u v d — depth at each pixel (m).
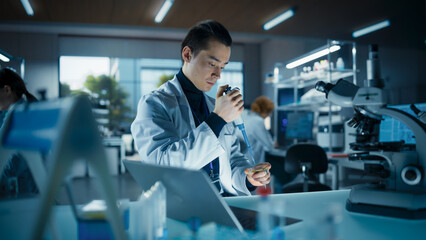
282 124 4.89
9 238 0.60
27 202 0.69
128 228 0.75
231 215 0.68
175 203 0.79
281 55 10.09
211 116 1.16
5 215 0.63
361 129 1.07
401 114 0.91
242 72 11.52
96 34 10.31
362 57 5.49
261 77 11.57
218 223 0.72
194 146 1.10
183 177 0.67
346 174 3.67
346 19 5.59
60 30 9.89
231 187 1.36
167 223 0.81
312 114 4.09
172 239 0.69
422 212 0.82
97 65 13.58
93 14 5.32
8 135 0.63
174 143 1.15
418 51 5.41
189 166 1.12
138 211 0.59
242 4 4.98
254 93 11.59
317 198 1.06
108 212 0.50
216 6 5.02
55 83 10.09
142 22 5.73
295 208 0.93
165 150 1.15
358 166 2.67
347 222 0.80
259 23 5.88
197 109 1.49
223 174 1.33
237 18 5.63
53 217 0.62
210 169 1.38
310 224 0.75
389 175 0.91
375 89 0.92
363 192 0.89
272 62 10.73
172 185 0.72
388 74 5.93
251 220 0.81
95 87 16.78
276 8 5.11
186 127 1.37
